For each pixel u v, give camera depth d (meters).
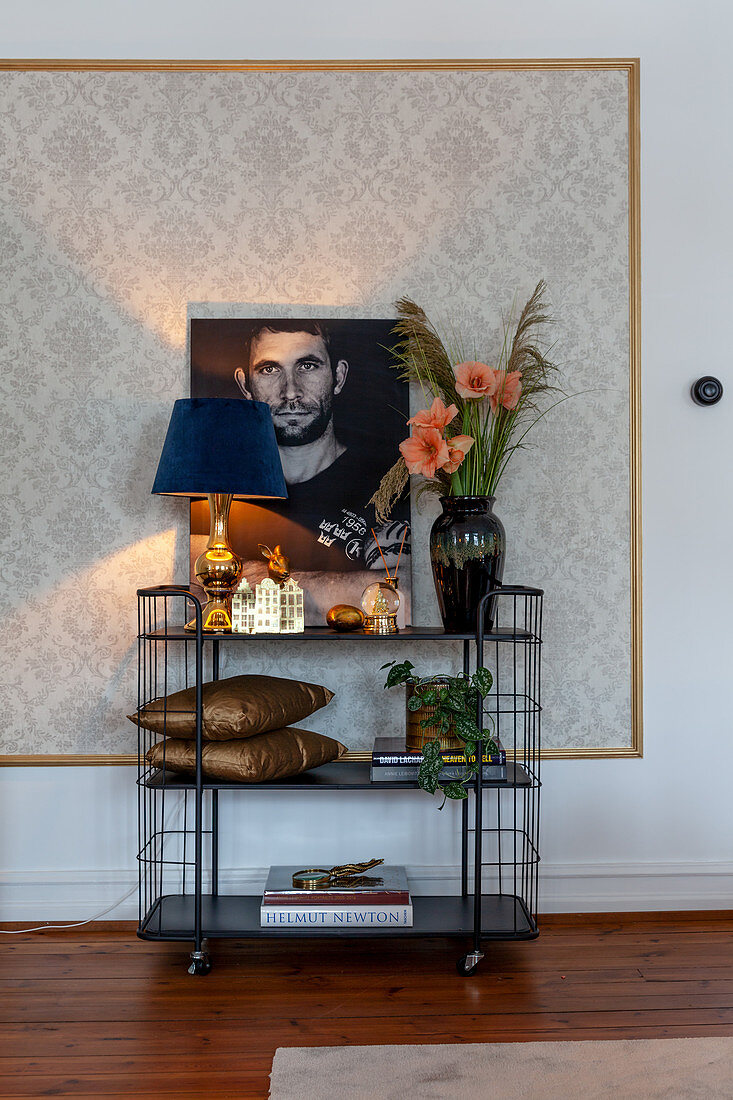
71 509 2.77
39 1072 1.92
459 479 2.53
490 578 2.50
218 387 2.77
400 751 2.48
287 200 2.79
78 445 2.77
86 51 2.77
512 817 2.81
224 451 2.37
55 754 2.76
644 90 2.81
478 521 2.50
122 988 2.31
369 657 2.79
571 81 2.81
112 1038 2.06
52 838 2.76
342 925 2.39
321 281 2.79
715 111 2.80
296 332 2.77
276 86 2.79
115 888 2.75
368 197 2.79
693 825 2.82
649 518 2.81
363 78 2.79
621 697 2.82
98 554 2.77
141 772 2.75
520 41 2.81
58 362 2.77
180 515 2.77
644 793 2.82
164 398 2.77
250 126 2.79
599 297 2.82
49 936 2.67
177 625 2.75
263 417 2.48
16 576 2.77
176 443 2.41
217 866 2.72
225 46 2.78
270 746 2.39
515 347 2.65
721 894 2.81
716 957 2.50
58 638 2.76
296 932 2.37
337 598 2.75
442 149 2.80
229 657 2.78
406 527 2.76
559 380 2.81
